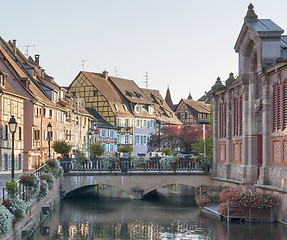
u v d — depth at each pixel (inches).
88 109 3592.5
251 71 1400.1
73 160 1723.7
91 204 1616.6
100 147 2421.3
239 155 1502.2
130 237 1053.8
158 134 4030.5
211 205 1434.5
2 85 1835.6
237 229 1101.7
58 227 1159.6
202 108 4869.6
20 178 1006.4
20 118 2017.7
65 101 2805.1
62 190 1678.2
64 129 2669.8
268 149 1252.5
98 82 3698.3
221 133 1694.1
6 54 2252.7
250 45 1385.3
